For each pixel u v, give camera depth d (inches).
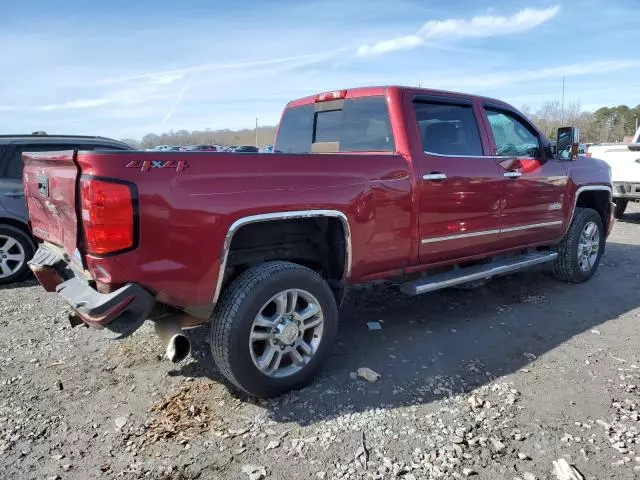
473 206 175.3
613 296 217.5
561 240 227.0
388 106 160.4
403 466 102.9
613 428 115.9
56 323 189.0
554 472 100.9
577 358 153.9
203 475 101.1
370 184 144.1
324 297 134.0
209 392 134.0
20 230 252.2
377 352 158.6
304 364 132.7
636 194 411.5
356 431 115.3
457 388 135.3
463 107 179.8
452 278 171.9
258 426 117.7
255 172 122.3
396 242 153.9
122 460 106.2
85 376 144.3
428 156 161.0
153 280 110.4
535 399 129.2
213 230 115.9
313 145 187.0
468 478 99.4
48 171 129.6
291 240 145.2
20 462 105.5
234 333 118.9
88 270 111.3
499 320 187.3
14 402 130.0
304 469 102.4
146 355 157.8
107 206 103.8
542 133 217.0
